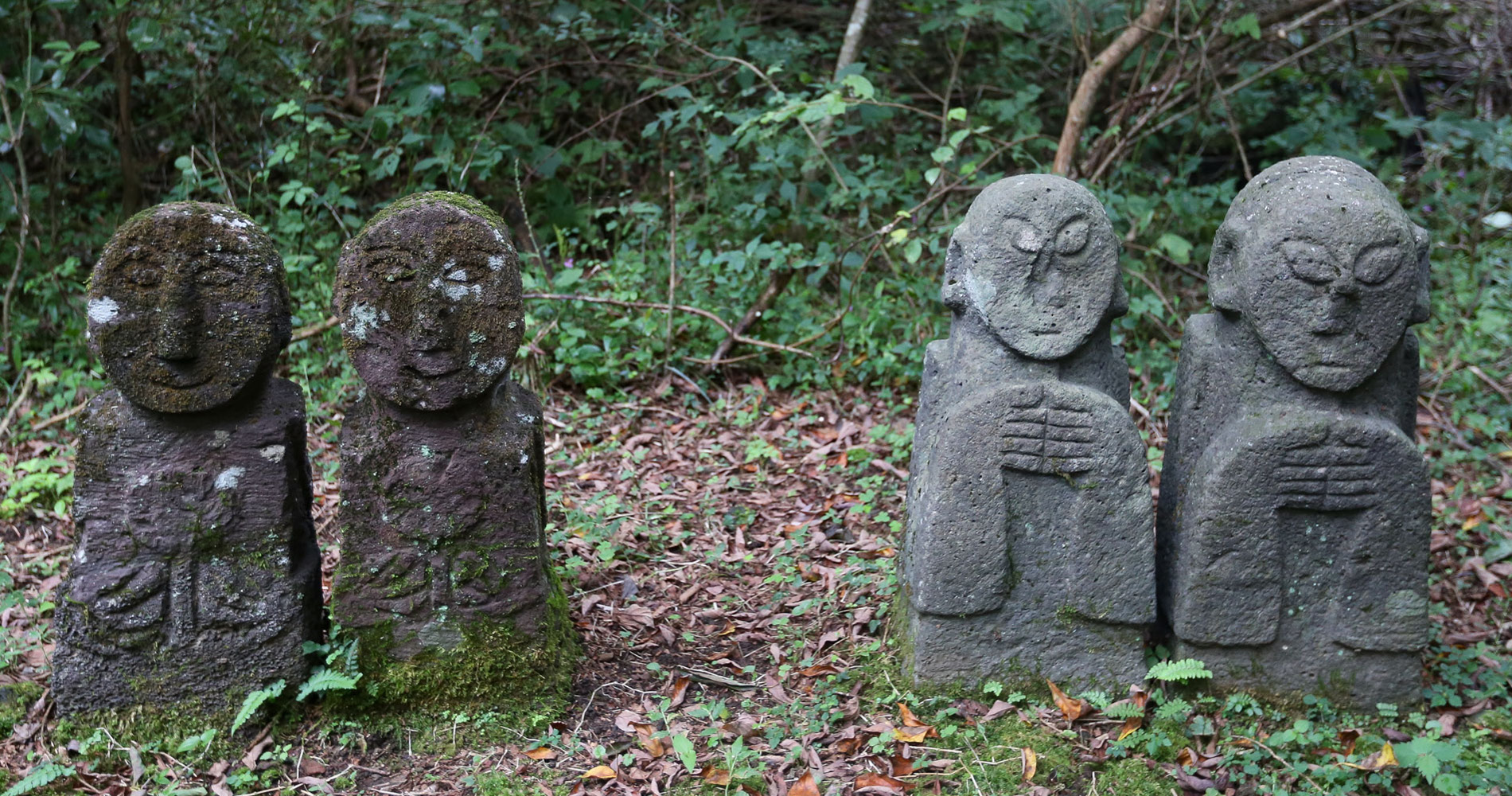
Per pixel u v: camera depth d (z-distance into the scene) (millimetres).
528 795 3312
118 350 3215
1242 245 3473
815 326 6363
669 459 5492
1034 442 3506
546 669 3656
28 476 5027
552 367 6000
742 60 7457
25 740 3494
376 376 3309
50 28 6797
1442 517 4953
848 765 3439
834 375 6102
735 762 3357
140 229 3180
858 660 3941
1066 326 3496
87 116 6898
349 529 3461
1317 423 3459
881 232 5852
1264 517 3529
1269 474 3496
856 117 7688
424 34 6805
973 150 7574
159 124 7363
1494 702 3770
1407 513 3541
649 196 7613
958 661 3676
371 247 3244
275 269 3299
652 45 7566
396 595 3500
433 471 3441
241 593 3428
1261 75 6871
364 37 7500
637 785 3365
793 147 6488
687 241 6895
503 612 3572
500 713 3588
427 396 3328
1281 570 3594
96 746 3406
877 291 6305
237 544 3410
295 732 3518
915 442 3945
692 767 3289
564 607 3980
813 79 7172
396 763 3449
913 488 3893
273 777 3369
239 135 7180
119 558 3373
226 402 3293
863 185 6426
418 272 3252
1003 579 3594
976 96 8273
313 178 6801
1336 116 7562
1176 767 3430
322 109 6859
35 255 6418
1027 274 3467
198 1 6828
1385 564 3580
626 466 5375
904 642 3830
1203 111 7570
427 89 6598
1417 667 3680
